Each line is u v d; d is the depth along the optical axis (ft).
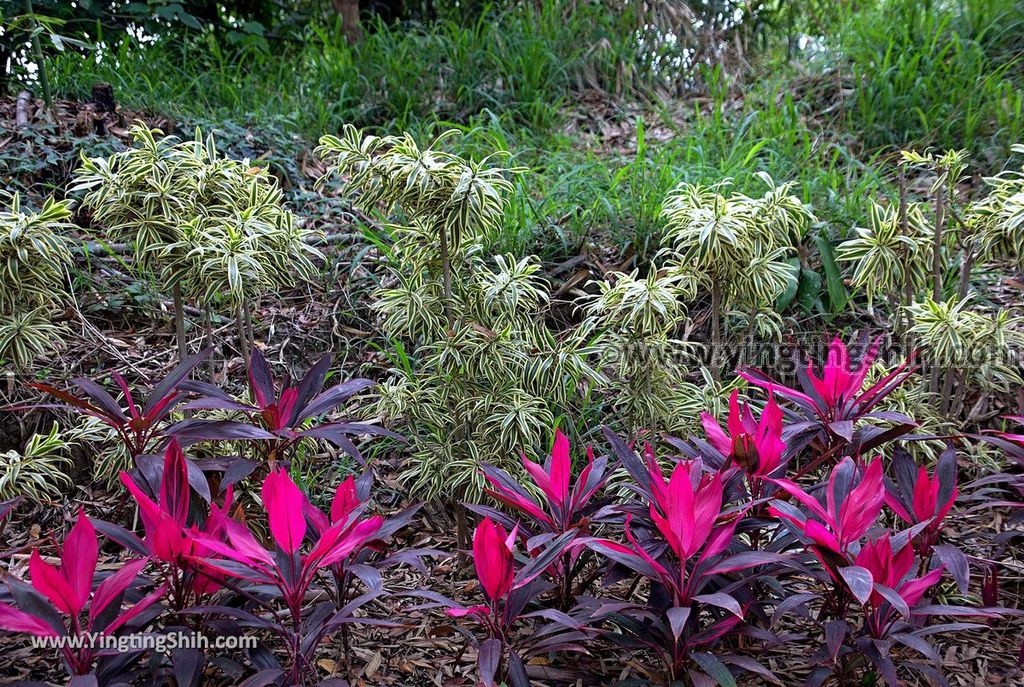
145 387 10.67
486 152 15.60
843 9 23.08
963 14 19.61
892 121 17.30
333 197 15.02
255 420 8.18
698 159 15.52
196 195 8.66
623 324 8.84
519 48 20.10
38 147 13.50
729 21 23.06
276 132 16.51
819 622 7.09
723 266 9.15
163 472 6.38
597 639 7.30
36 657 7.14
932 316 9.20
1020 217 8.92
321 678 6.95
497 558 5.97
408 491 9.95
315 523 6.49
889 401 9.29
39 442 8.90
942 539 8.50
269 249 8.39
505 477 7.55
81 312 11.87
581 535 6.72
